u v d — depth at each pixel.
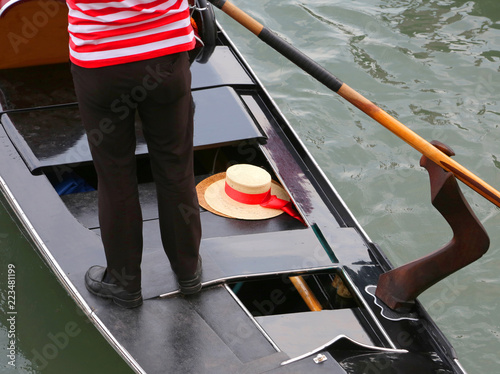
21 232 4.20
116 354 3.79
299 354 3.34
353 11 7.88
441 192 3.21
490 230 5.42
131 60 2.78
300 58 3.29
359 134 6.23
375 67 7.09
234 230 4.14
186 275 3.38
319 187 4.35
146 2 2.73
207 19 5.31
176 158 3.06
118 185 3.04
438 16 7.89
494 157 6.09
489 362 4.39
